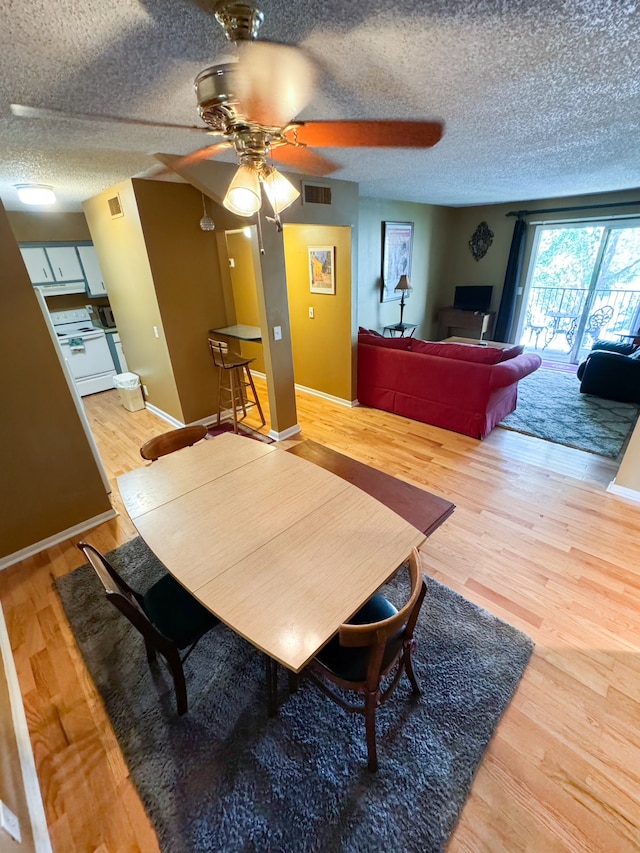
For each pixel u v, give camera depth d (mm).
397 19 1018
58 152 2221
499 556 2344
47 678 1754
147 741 1518
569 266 5875
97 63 1214
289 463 2025
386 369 4254
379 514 1620
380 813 1299
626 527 2543
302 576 1327
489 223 6324
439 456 3469
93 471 2689
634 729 1510
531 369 3768
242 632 1145
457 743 1477
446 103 1673
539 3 953
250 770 1421
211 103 1142
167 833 1272
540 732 1506
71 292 5297
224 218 3746
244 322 5461
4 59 1143
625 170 3373
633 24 1062
